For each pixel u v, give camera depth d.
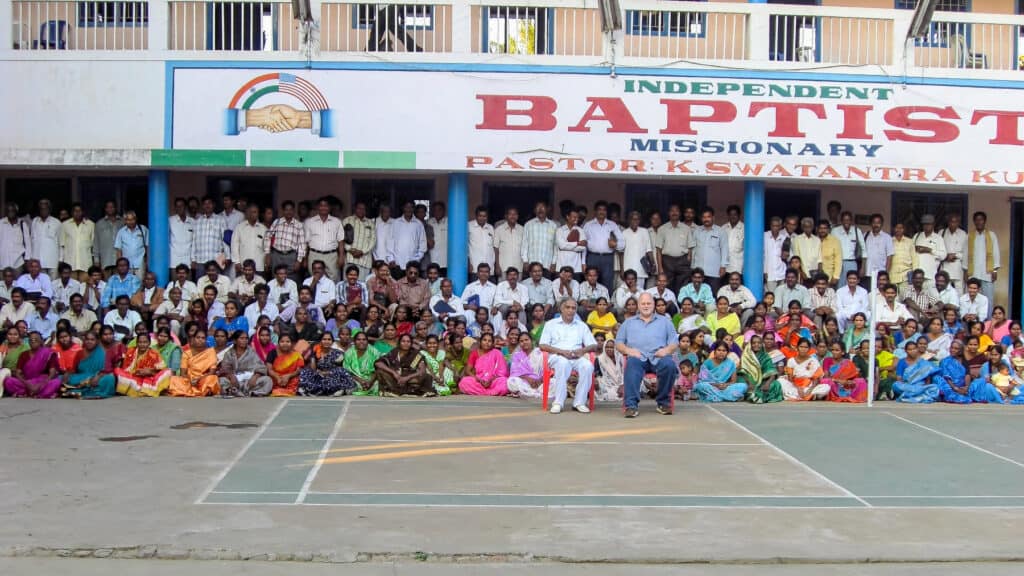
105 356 13.23
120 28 15.90
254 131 14.85
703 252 15.92
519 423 11.66
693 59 15.17
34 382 12.82
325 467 9.38
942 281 15.84
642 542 7.40
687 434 11.21
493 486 8.84
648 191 17.59
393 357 13.45
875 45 15.63
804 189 17.69
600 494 8.66
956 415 12.75
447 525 7.69
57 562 6.88
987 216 17.94
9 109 14.77
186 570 6.77
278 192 17.16
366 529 7.55
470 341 14.18
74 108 14.78
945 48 16.83
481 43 15.67
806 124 15.28
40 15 15.20
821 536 7.65
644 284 15.94
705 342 14.11
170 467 9.25
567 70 15.02
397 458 9.78
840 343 13.93
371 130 14.91
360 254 15.62
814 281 15.65
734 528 7.79
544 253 15.66
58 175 17.11
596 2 15.11
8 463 9.30
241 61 14.85
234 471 9.16
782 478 9.36
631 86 15.06
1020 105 15.59
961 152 15.50
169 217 15.30
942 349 14.41
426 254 16.09
